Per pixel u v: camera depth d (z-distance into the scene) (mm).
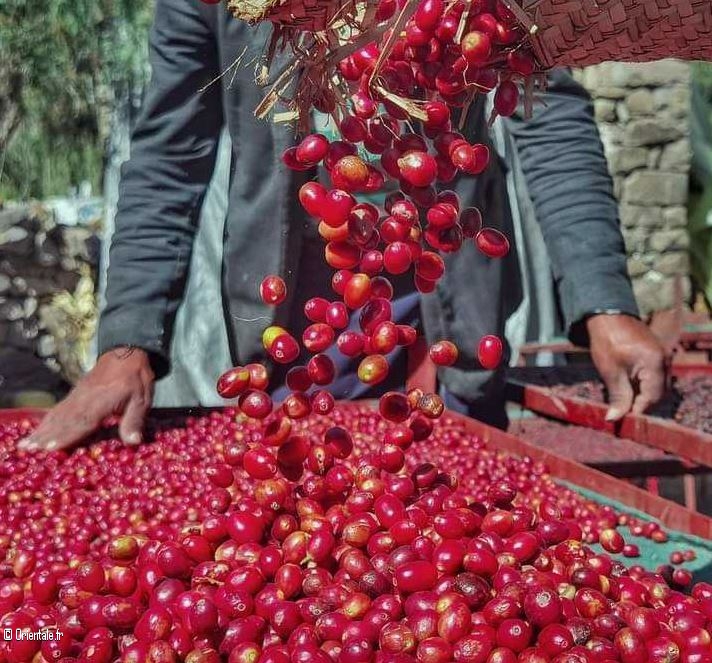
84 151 8961
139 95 7410
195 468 2365
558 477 2480
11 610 1531
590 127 3596
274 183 3020
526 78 1533
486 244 1524
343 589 1430
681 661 1351
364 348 1554
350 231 1445
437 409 1672
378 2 1471
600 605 1413
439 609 1354
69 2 7984
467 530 1550
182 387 4375
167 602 1422
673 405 3559
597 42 1438
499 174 3635
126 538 1590
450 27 1421
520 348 5316
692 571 1907
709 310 7398
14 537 1906
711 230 7371
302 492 1695
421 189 1454
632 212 7062
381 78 1469
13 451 2518
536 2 1411
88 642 1367
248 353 3260
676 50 1470
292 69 1511
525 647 1311
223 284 3285
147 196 3031
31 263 6992
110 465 2467
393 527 1521
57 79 8312
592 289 3301
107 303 2939
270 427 1652
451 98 1503
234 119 3004
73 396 2719
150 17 7996
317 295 3275
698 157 7395
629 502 2250
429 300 3352
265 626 1392
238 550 1530
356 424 2734
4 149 8852
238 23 2883
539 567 1544
